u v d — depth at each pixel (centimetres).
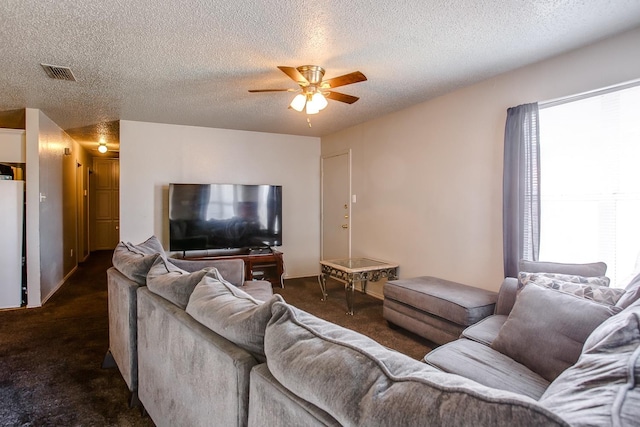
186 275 170
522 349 173
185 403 139
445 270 364
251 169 539
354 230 509
